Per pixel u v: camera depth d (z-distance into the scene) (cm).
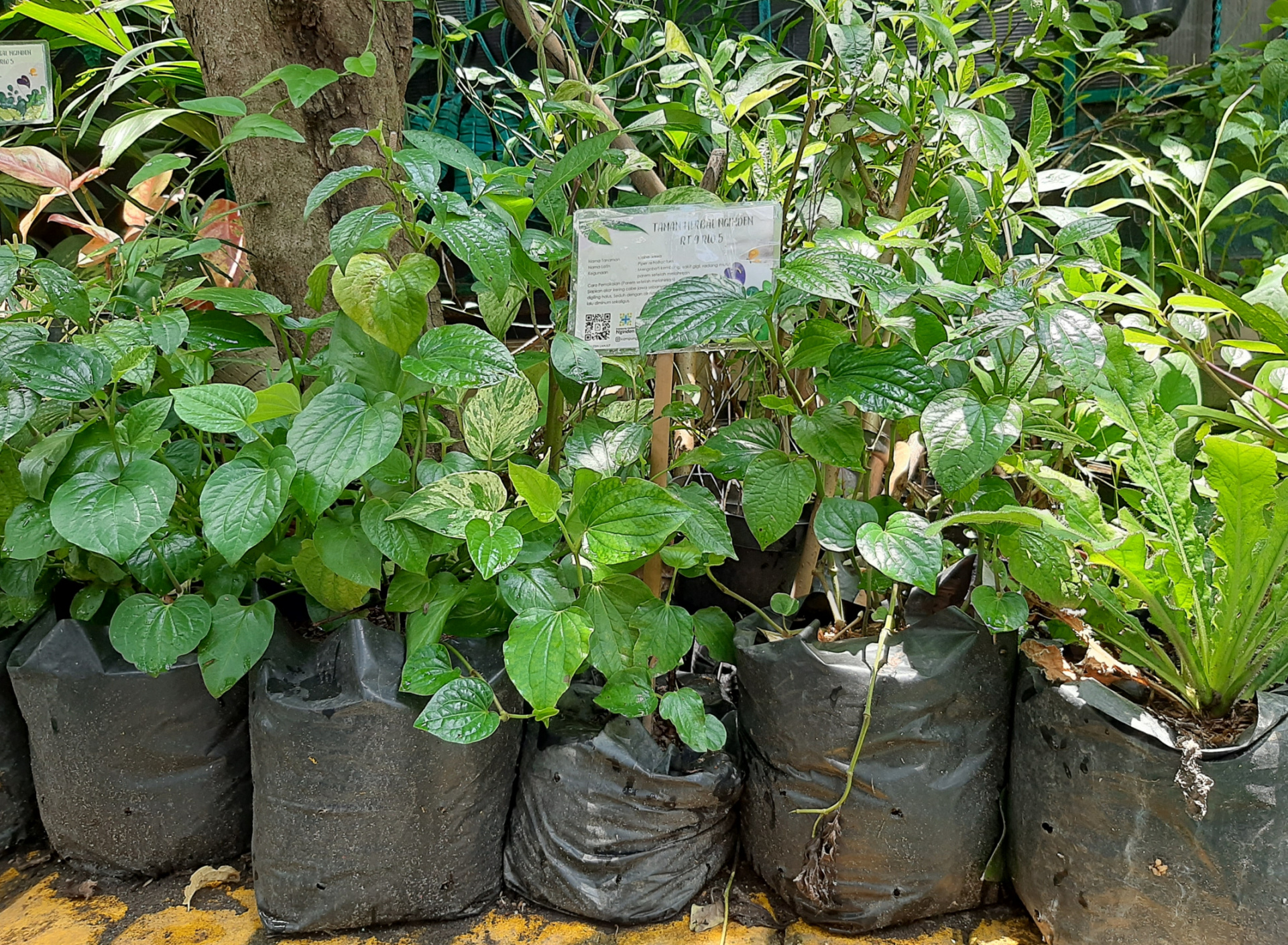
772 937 116
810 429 107
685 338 90
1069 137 215
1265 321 103
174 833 124
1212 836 95
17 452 119
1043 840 109
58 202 190
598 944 115
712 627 123
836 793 111
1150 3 204
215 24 128
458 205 95
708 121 132
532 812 120
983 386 114
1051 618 122
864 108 121
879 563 97
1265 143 176
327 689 113
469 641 119
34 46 134
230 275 160
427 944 116
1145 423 110
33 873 130
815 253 94
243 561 122
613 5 179
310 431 97
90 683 116
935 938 115
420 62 192
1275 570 97
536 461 133
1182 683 109
